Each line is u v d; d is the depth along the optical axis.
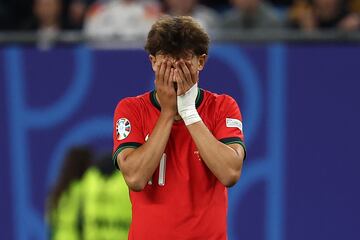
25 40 26.30
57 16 31.55
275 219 25.59
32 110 26.22
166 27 15.26
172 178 15.76
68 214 23.42
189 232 15.73
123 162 15.56
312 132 25.47
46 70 26.16
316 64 25.42
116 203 23.05
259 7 29.61
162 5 33.03
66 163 23.45
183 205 15.71
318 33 25.47
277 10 35.69
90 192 23.17
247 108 25.56
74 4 32.16
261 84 25.50
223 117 16.03
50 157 26.19
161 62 15.26
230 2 36.12
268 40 25.53
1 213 26.50
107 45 25.95
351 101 25.39
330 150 25.45
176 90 15.45
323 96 25.42
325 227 25.61
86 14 32.06
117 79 25.91
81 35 26.25
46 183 26.23
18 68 26.27
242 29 29.53
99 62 25.95
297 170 25.52
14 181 26.39
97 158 23.59
